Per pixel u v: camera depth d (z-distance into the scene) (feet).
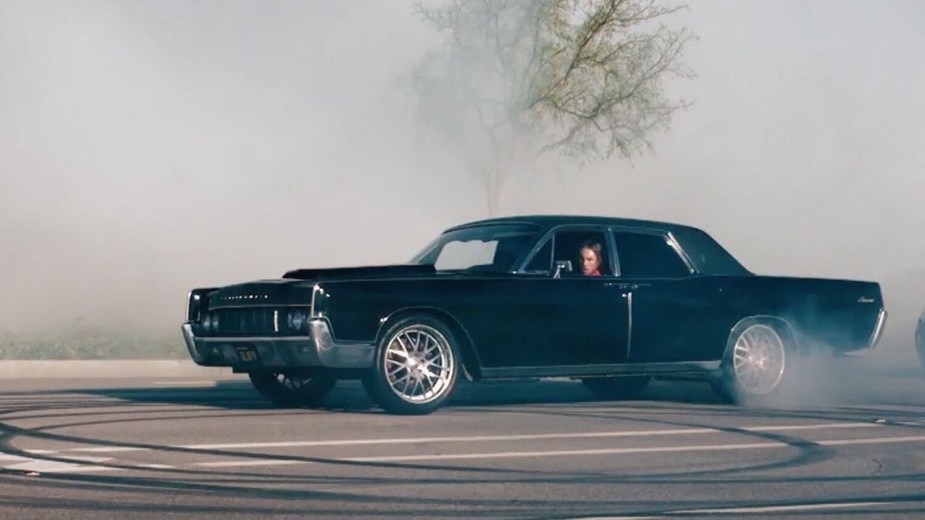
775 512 25.13
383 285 38.78
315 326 37.76
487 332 39.96
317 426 36.32
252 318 39.42
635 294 42.11
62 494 25.89
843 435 35.42
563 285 41.14
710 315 43.19
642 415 40.32
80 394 47.16
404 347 39.19
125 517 24.03
